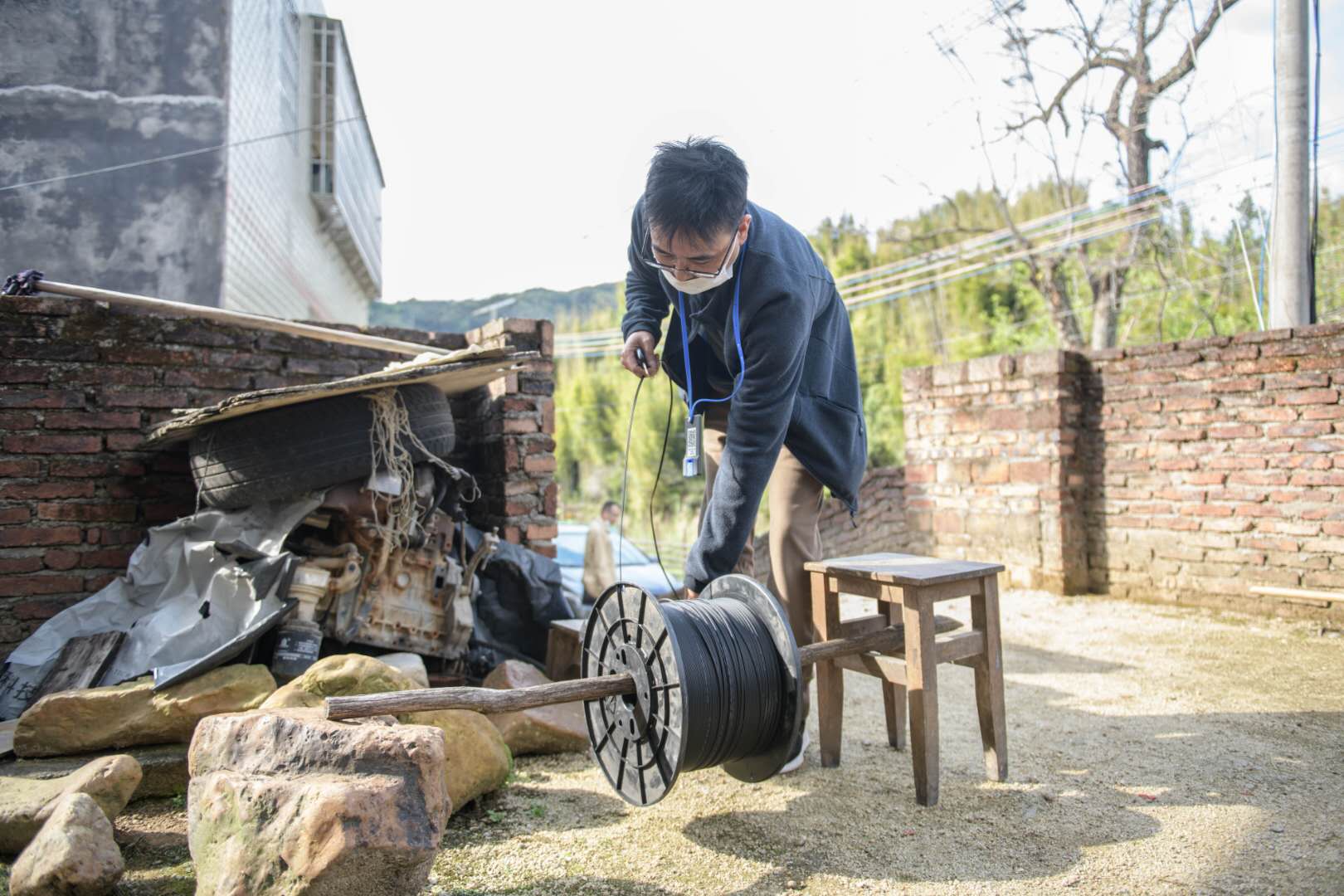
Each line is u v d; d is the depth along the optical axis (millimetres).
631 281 3008
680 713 2070
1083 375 6641
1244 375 5773
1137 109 11305
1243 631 5184
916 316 26344
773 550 2971
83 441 4020
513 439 4781
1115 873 2143
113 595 3594
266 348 4496
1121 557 6391
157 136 4887
